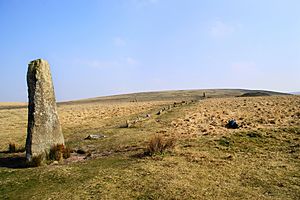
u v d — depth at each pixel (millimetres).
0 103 129500
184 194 12922
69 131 35000
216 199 12445
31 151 19641
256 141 22375
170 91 190750
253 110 41250
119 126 35188
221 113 39781
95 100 149375
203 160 17953
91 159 19922
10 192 14273
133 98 144125
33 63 20984
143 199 12688
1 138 32031
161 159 18312
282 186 13969
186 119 35438
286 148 20594
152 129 30266
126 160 18859
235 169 16375
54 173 16625
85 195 13297
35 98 20359
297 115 32594
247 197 12664
